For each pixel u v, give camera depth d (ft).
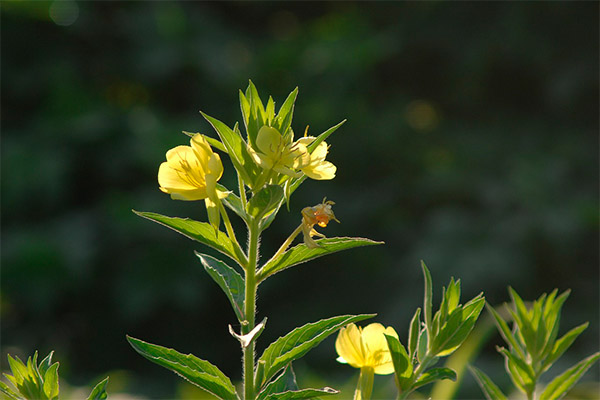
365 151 37.52
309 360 28.68
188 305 31.71
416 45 37.55
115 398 17.04
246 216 3.65
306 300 35.83
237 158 3.67
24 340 32.50
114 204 31.63
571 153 33.73
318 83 37.47
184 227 3.59
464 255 30.25
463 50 36.58
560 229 29.81
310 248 3.55
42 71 35.88
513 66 36.52
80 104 34.53
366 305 35.29
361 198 36.11
